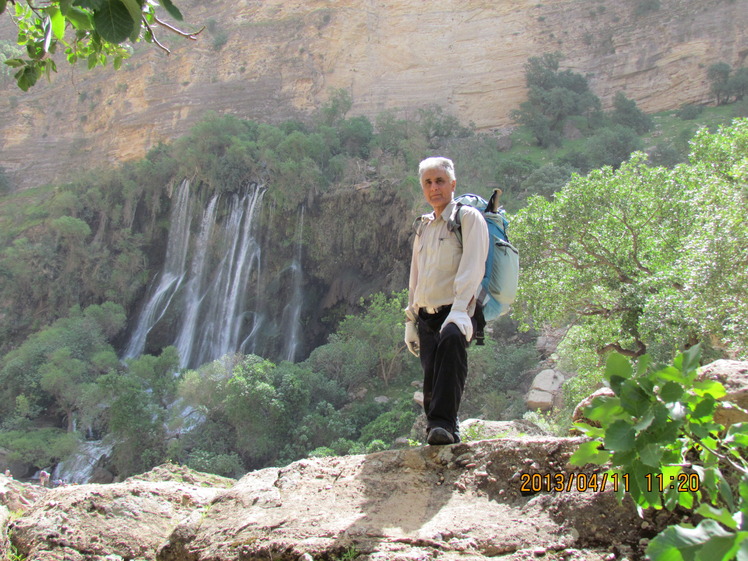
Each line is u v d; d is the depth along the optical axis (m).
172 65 80.94
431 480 3.03
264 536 2.82
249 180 54.75
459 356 3.27
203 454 32.12
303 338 50.81
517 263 3.55
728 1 66.12
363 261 51.06
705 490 2.41
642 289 16.25
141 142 78.25
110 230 58.06
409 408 34.25
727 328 12.17
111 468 35.09
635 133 54.78
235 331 50.81
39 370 43.19
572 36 72.75
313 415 33.53
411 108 73.75
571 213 17.98
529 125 63.94
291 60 78.69
